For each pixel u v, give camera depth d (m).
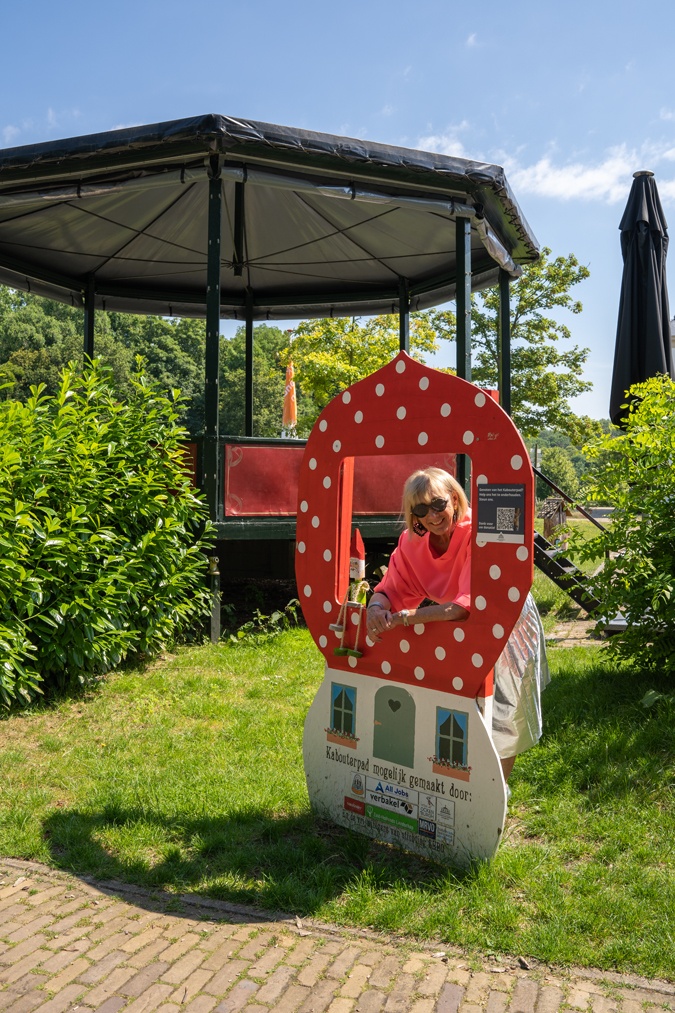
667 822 3.70
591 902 3.05
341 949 2.85
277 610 9.03
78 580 5.72
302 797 4.07
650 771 4.18
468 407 3.23
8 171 7.59
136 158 7.41
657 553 5.60
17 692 5.51
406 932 2.93
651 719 4.84
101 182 7.85
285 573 11.30
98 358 6.78
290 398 12.47
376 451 3.60
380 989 2.62
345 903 3.12
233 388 60.25
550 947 2.78
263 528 7.77
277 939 2.91
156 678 6.15
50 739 4.89
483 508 3.19
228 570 11.19
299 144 7.29
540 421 25.48
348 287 12.87
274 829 3.72
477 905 3.04
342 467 3.79
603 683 5.73
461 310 8.63
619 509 5.62
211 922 3.03
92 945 2.88
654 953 2.73
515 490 3.08
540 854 3.44
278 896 3.13
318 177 7.80
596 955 2.74
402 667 3.50
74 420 6.09
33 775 4.37
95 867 3.43
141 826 3.76
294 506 7.97
